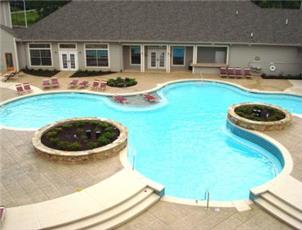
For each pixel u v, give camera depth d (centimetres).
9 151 1652
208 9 3656
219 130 2139
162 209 1243
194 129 2152
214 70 3488
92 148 1573
